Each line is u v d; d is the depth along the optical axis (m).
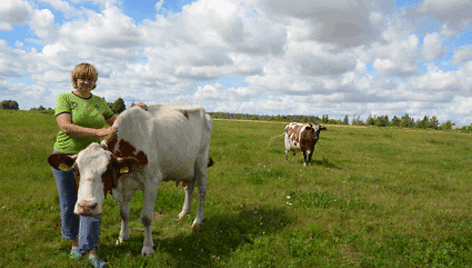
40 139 10.80
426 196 6.91
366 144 19.02
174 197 5.65
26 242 3.77
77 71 3.04
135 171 3.34
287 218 4.86
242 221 4.65
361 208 5.65
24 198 5.19
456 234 4.52
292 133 10.98
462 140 25.91
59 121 2.94
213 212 5.11
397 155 14.62
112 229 4.33
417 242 4.12
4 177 6.38
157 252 3.58
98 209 2.69
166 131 3.76
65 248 3.71
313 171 9.20
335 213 5.18
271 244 3.93
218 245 3.89
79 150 3.18
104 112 3.45
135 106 3.57
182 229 4.48
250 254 3.62
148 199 3.54
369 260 3.60
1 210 4.58
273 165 9.70
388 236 4.34
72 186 3.22
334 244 4.06
